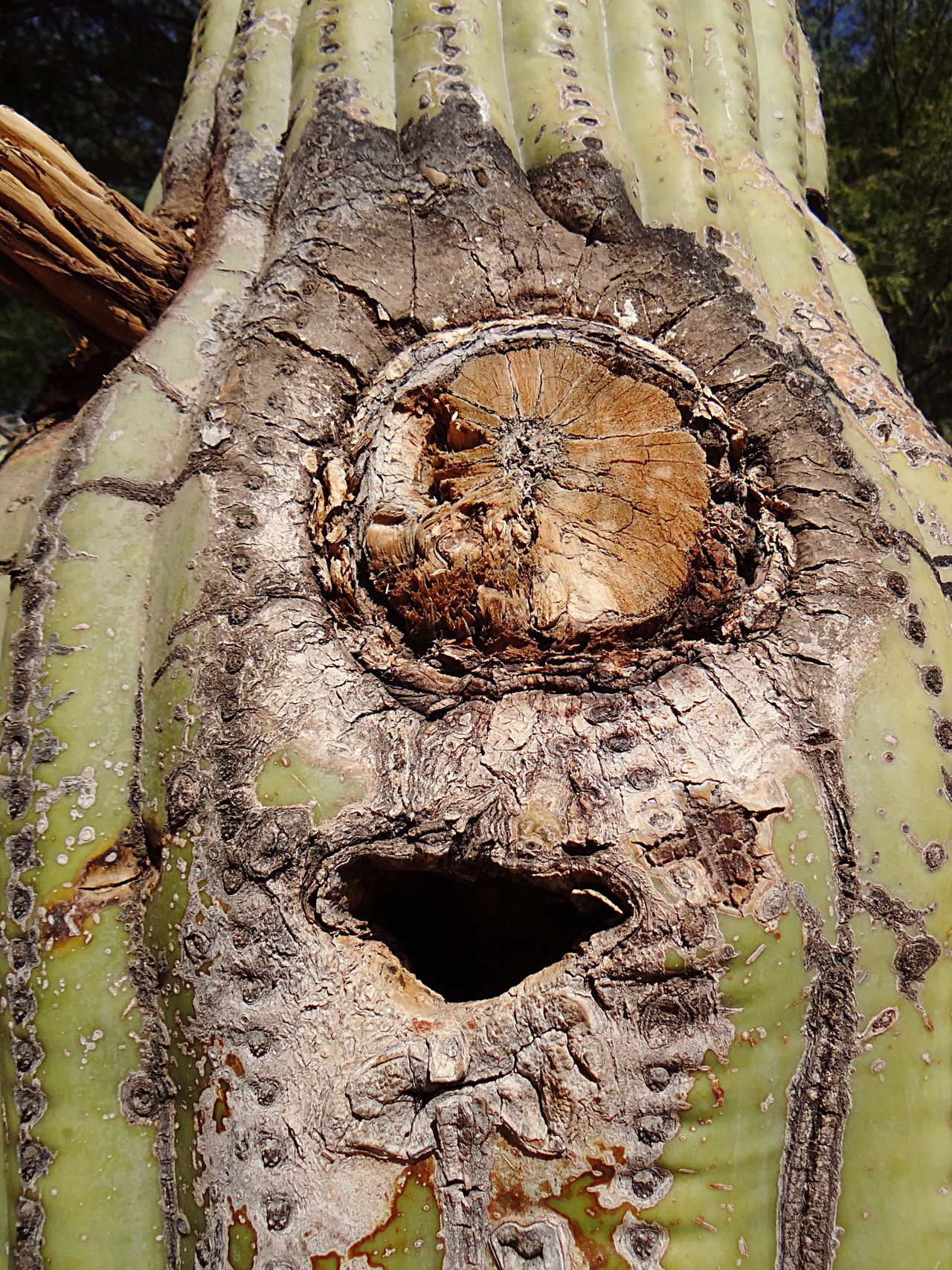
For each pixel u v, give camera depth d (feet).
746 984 1.74
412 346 2.20
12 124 2.20
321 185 2.33
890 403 2.36
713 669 1.88
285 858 1.80
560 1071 1.71
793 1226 1.76
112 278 2.37
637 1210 1.70
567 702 1.85
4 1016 1.92
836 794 1.84
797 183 2.79
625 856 1.73
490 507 1.97
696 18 2.75
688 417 2.10
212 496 2.03
